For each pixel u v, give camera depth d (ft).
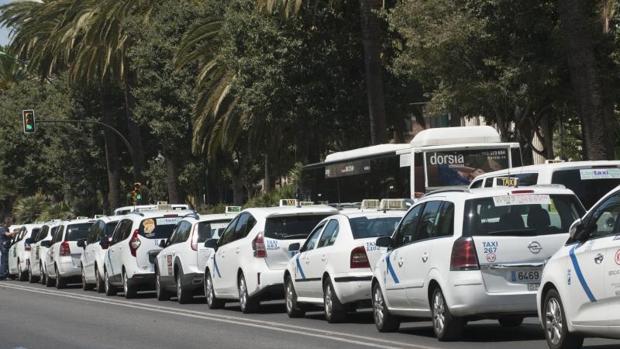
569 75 198.18
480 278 82.89
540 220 84.53
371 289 103.30
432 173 173.99
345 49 256.73
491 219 84.28
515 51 195.62
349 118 262.67
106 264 179.32
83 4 339.77
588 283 69.05
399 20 209.46
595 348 80.07
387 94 262.88
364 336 97.25
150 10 329.11
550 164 115.44
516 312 82.84
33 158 479.00
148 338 106.01
